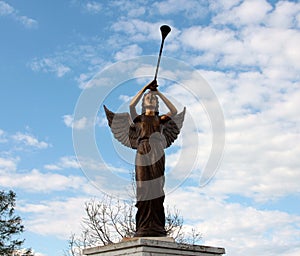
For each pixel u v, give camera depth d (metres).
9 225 31.80
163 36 10.55
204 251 9.80
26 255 31.84
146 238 9.73
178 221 27.41
